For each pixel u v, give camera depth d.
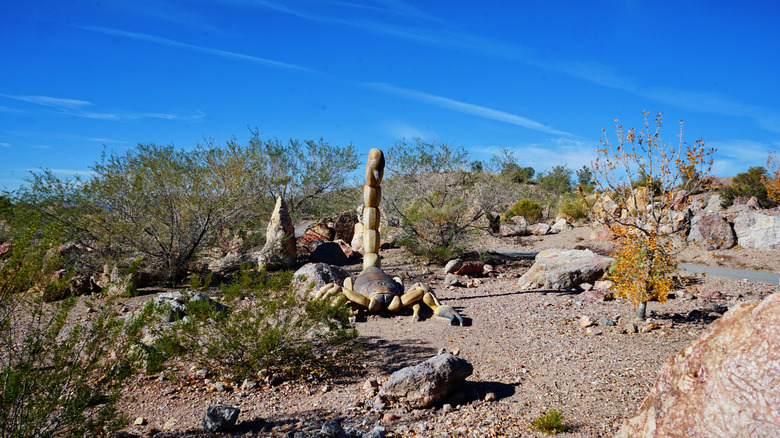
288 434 4.54
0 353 4.82
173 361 6.51
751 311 2.62
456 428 4.64
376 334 8.06
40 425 3.70
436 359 5.40
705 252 16.38
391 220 18.58
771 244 16.27
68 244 11.84
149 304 4.34
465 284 13.00
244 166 14.18
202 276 12.86
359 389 5.79
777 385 2.33
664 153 8.02
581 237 21.72
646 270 8.13
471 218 17.89
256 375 6.14
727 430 2.45
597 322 8.45
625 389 5.47
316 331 7.10
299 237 19.73
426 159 19.58
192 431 4.73
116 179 12.27
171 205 12.56
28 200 11.12
